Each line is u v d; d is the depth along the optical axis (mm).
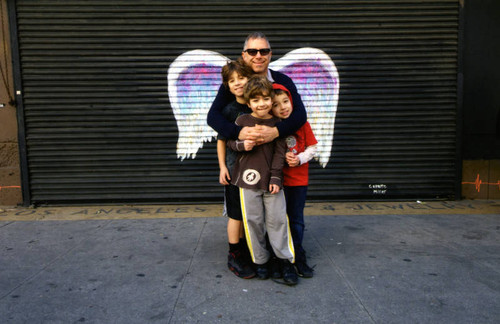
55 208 4910
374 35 4980
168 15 4859
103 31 4840
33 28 4770
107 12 4820
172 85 4938
